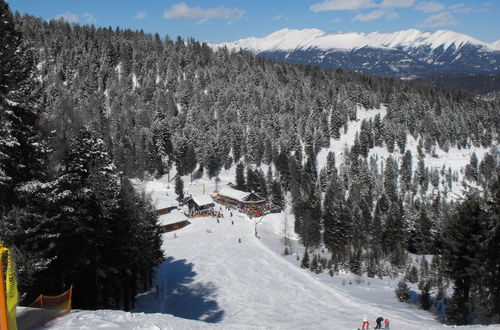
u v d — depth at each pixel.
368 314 39.38
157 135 144.62
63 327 14.24
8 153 22.14
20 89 22.70
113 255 34.16
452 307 33.38
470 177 157.12
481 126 195.00
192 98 185.38
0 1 22.45
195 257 70.19
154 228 48.38
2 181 21.42
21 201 23.03
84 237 27.98
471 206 33.25
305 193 121.50
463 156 181.62
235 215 108.62
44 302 16.48
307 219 86.38
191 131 152.75
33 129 24.30
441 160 177.12
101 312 17.28
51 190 24.00
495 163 155.25
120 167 41.44
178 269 62.75
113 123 154.25
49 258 23.97
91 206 29.08
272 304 47.09
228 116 172.12
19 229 21.88
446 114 197.50
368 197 119.31
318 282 55.66
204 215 106.88
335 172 137.62
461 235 33.03
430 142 180.25
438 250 78.44
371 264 63.06
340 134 183.12
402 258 70.25
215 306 45.91
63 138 28.48
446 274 37.44
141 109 170.25
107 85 199.75
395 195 127.88
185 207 115.19
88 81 193.38
